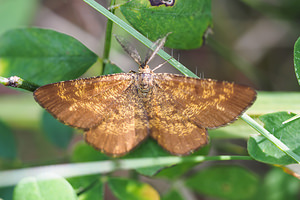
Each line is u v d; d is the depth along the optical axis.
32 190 0.09
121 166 0.10
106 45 0.10
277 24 0.13
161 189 0.12
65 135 0.11
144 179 0.12
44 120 0.11
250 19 0.13
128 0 0.10
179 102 0.10
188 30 0.10
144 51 0.13
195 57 0.13
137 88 0.10
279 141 0.10
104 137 0.10
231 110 0.10
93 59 0.10
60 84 0.10
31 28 0.10
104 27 0.13
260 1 0.13
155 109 0.10
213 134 0.11
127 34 0.12
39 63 0.10
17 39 0.10
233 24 0.13
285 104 0.11
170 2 0.10
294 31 0.13
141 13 0.10
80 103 0.10
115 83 0.10
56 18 0.13
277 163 0.10
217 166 0.11
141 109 0.10
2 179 0.10
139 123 0.10
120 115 0.10
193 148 0.10
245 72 0.13
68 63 0.10
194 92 0.10
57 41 0.10
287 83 0.13
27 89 0.10
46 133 0.11
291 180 0.11
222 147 0.12
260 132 0.10
